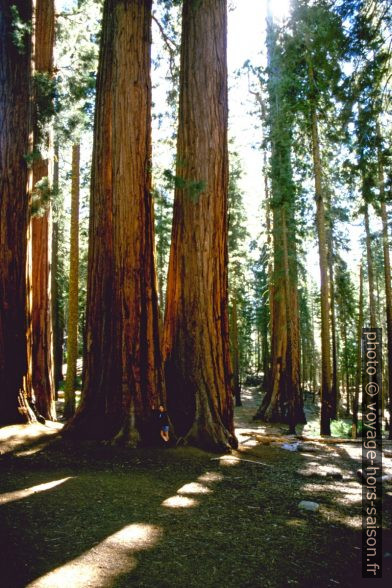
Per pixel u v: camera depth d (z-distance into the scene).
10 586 4.05
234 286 28.06
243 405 30.83
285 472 9.10
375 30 7.73
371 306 21.42
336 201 20.39
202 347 10.77
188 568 4.62
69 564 4.53
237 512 6.45
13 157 11.23
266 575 4.58
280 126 16.23
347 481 8.78
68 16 16.86
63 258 30.98
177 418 10.58
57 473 7.83
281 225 19.12
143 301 10.52
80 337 44.72
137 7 10.80
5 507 5.99
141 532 5.45
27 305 11.41
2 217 11.06
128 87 10.60
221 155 11.27
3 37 11.32
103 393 10.36
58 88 12.75
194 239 10.98
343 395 43.09
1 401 10.86
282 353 22.31
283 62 14.24
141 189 10.66
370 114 8.46
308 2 11.33
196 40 11.28
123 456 8.98
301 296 37.06
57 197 13.48
